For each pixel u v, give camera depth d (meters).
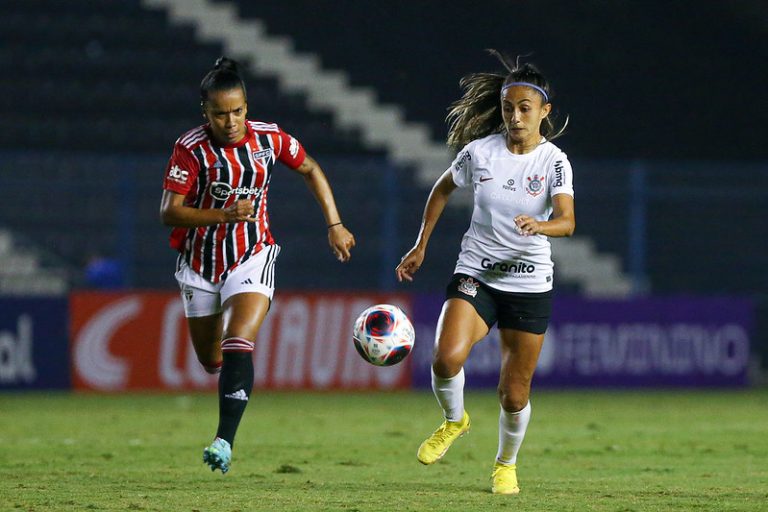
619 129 87.88
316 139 81.38
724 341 64.25
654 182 68.19
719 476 27.58
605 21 98.81
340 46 89.25
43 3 85.69
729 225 72.88
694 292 72.81
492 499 22.84
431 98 86.69
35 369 56.12
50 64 82.06
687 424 43.62
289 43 86.50
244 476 26.92
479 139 24.16
